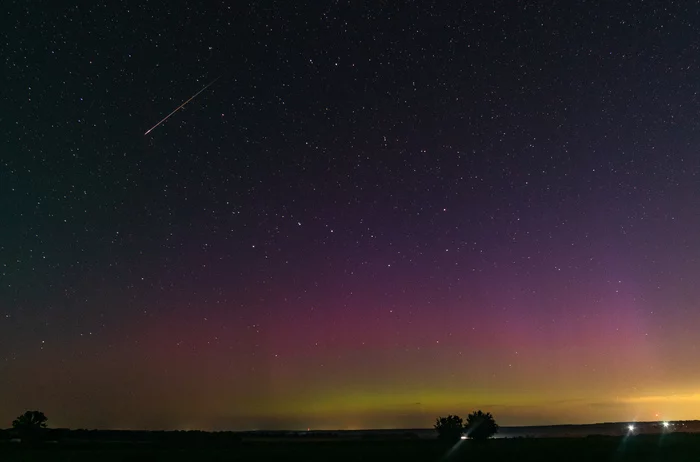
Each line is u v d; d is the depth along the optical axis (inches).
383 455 1323.8
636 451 1338.6
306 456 1314.0
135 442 2009.1
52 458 1302.9
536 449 1413.6
